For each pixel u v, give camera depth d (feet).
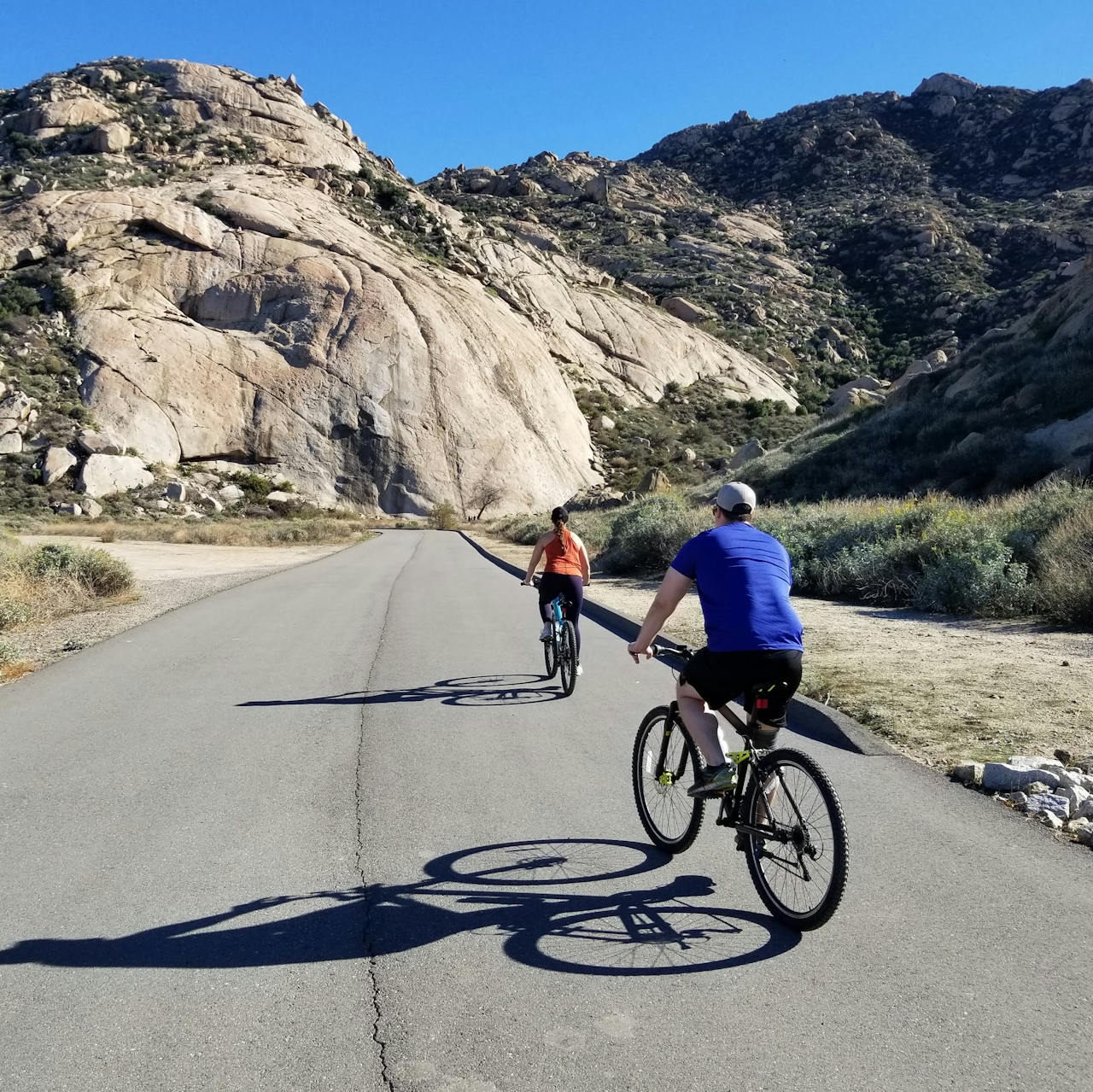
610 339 394.32
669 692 27.91
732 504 14.17
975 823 15.94
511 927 12.46
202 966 11.41
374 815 17.02
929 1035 9.71
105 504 223.30
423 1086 8.95
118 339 268.82
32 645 39.88
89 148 351.05
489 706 26.17
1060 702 24.04
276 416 278.67
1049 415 88.38
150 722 24.68
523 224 462.60
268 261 309.22
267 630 43.09
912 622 39.65
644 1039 9.72
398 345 299.79
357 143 457.27
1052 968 11.07
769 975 11.06
